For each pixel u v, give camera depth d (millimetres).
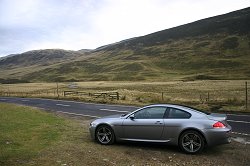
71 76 193000
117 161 8719
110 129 10844
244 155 9516
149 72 172875
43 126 14977
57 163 8305
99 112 23266
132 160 8859
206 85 79188
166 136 9969
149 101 32875
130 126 10477
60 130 13898
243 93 48094
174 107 10195
